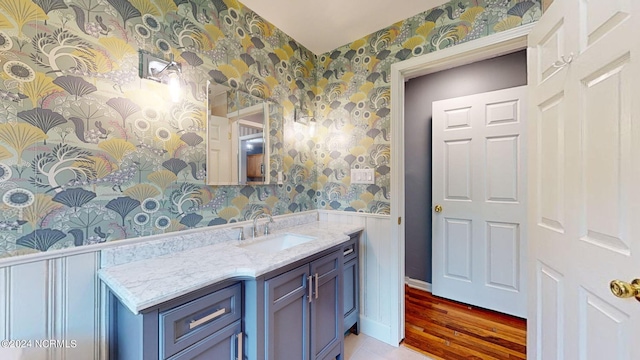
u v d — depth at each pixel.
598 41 0.83
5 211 0.87
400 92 1.87
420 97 2.64
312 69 2.24
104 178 1.07
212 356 1.00
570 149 0.97
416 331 1.96
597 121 0.84
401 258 1.87
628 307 0.73
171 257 1.21
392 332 1.84
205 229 1.43
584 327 0.90
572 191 0.96
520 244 2.07
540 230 1.19
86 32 1.03
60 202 0.97
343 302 1.70
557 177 1.06
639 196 0.70
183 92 1.34
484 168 2.21
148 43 1.21
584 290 0.90
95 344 1.04
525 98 2.04
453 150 2.37
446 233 2.42
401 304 1.87
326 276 1.49
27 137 0.90
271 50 1.86
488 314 2.17
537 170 1.21
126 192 1.13
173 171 1.30
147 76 1.20
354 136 2.05
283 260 1.17
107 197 1.08
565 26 1.00
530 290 1.28
